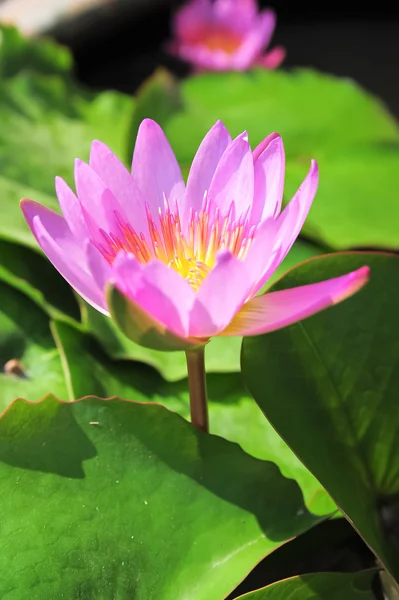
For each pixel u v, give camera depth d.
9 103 1.24
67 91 1.38
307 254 1.11
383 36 2.06
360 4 2.17
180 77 1.92
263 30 1.69
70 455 0.94
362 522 0.94
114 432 0.94
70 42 1.83
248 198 0.94
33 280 1.07
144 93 1.28
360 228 1.15
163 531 0.93
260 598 0.93
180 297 0.90
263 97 1.44
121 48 1.97
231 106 1.41
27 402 0.94
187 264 0.95
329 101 1.44
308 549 0.98
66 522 0.93
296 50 2.02
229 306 0.90
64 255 0.90
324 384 0.96
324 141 1.38
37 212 0.93
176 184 0.95
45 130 1.20
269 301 0.92
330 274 0.96
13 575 0.92
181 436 0.95
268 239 0.90
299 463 1.00
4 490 0.93
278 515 0.94
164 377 1.03
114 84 1.87
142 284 0.89
